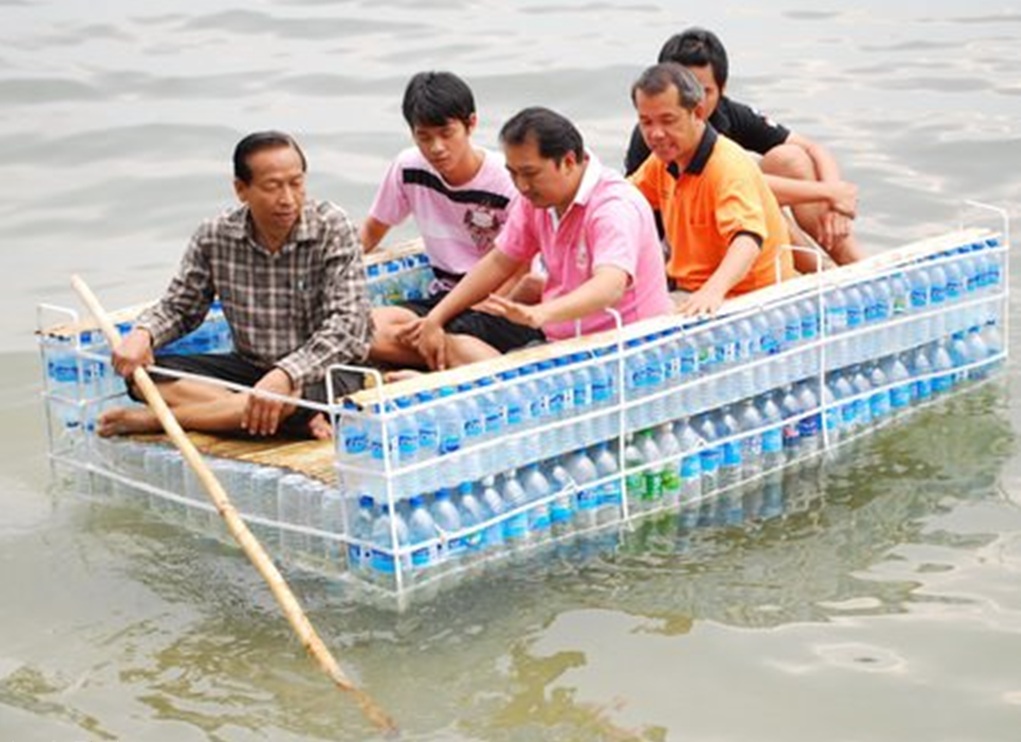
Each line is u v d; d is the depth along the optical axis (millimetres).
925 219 13445
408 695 7535
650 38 17969
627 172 10938
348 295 9062
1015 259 12562
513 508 8484
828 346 9719
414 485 8023
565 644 7898
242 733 7266
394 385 8125
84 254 13336
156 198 14344
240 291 9258
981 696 7402
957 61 17109
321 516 8305
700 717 7316
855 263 10148
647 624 8055
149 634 8109
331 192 14227
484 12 19203
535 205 9102
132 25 18859
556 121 8906
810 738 7148
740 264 9414
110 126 15828
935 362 10391
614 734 7203
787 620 8070
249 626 8141
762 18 18875
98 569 8719
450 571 8320
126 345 9070
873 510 9164
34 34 18484
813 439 9758
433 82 9883
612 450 8906
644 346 8820
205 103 16406
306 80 16953
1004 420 10180
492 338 9883
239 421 9000
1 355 11516
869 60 17188
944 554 8664
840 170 14344
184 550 8859
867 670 7629
